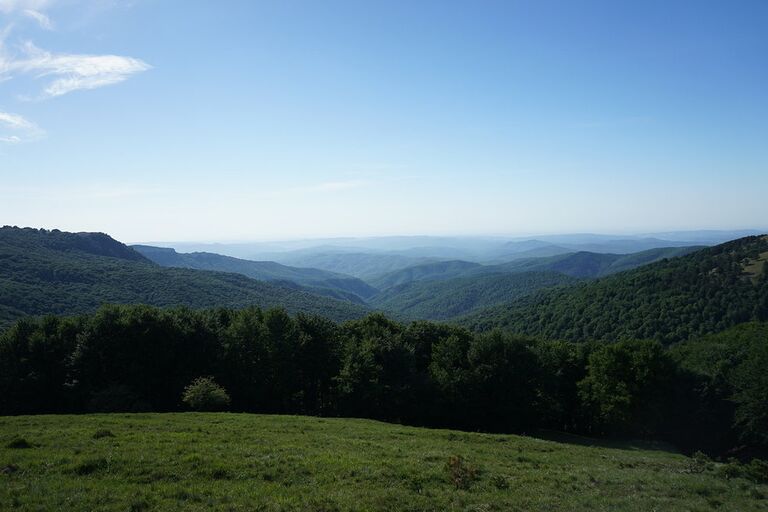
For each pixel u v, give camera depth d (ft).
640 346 198.49
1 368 169.89
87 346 173.68
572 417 212.43
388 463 71.67
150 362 178.50
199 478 59.77
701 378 199.82
